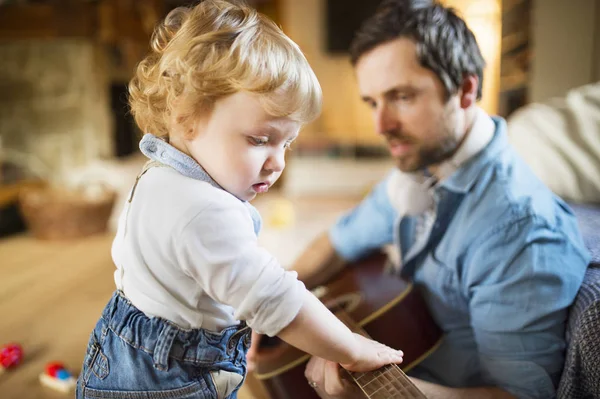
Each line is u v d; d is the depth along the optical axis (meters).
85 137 4.04
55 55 3.93
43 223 3.19
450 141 1.03
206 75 0.66
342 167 4.96
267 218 3.86
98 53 4.05
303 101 0.69
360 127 4.88
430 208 1.11
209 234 0.67
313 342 0.69
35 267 2.74
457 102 1.01
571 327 0.90
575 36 2.21
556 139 1.59
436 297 1.10
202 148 0.70
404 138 1.04
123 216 0.77
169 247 0.69
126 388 0.73
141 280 0.72
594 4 2.17
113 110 4.32
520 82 2.60
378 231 1.38
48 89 3.97
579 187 1.50
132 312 0.74
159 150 0.74
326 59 4.82
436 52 0.97
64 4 3.81
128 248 0.74
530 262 0.93
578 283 0.94
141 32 4.46
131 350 0.73
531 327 0.92
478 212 1.02
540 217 0.96
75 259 2.87
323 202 4.53
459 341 1.09
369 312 1.09
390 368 0.79
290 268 1.44
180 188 0.70
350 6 4.66
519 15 2.64
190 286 0.71
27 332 1.95
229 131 0.68
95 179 3.75
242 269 0.67
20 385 1.58
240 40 0.67
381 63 1.00
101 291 2.38
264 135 0.69
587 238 1.16
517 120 1.74
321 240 1.51
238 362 0.78
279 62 0.68
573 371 0.87
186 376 0.72
